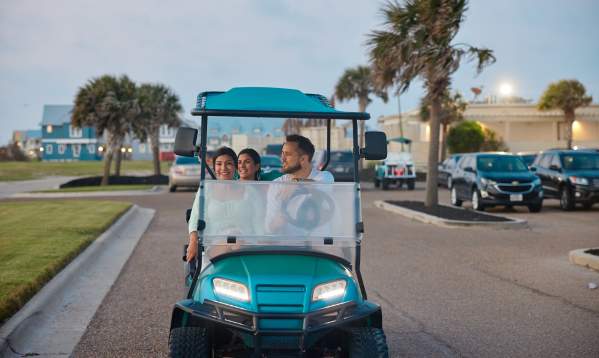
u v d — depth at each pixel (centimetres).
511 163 2162
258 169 598
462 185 2216
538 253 1224
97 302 818
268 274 464
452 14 1844
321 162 1254
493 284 938
